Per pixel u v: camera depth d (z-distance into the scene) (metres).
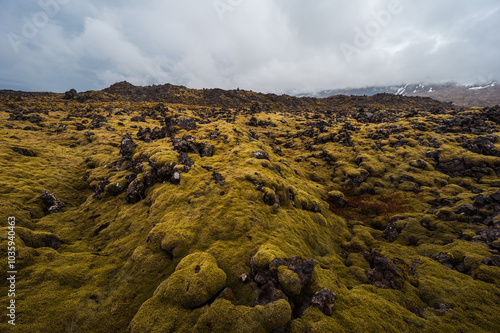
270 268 15.81
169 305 15.23
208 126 72.19
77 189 40.97
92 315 15.68
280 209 28.83
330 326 12.76
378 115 127.38
